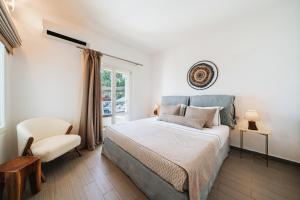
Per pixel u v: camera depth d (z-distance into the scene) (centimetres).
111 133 209
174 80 365
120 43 343
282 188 149
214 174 156
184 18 238
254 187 150
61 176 169
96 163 202
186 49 335
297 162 197
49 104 236
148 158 137
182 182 105
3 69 175
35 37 218
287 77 203
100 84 287
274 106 215
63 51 249
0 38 144
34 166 138
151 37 311
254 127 214
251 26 234
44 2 200
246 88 242
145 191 139
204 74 295
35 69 219
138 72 398
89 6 209
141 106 412
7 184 116
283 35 205
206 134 189
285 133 206
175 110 286
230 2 198
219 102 260
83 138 257
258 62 229
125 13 225
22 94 208
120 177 169
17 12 200
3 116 177
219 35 274
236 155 233
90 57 271
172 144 152
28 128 189
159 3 201
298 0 193
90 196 137
